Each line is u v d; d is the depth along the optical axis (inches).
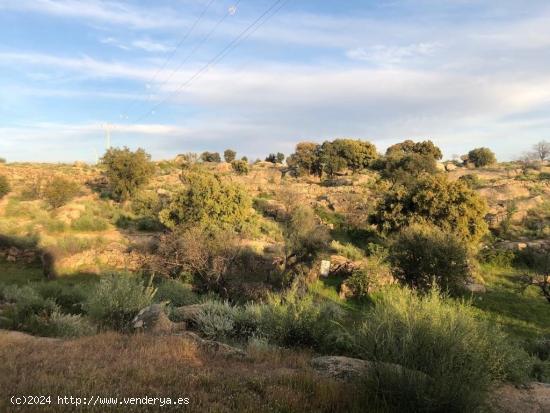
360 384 269.4
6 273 1057.5
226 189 1221.7
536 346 602.2
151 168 2086.6
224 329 498.9
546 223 1681.8
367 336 302.2
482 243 1478.8
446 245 882.8
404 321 303.9
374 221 1486.2
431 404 232.8
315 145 3939.5
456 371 254.8
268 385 257.4
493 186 2255.2
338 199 2010.3
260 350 386.0
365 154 3430.1
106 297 527.2
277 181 2925.7
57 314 489.1
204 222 1123.9
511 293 1056.8
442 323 291.9
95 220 1594.5
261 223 1599.4
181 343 361.1
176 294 759.1
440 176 1390.3
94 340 375.6
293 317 472.1
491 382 279.0
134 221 1696.6
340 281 1085.8
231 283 928.3
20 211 1723.7
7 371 257.4
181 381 258.2
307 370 305.9
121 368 275.0
